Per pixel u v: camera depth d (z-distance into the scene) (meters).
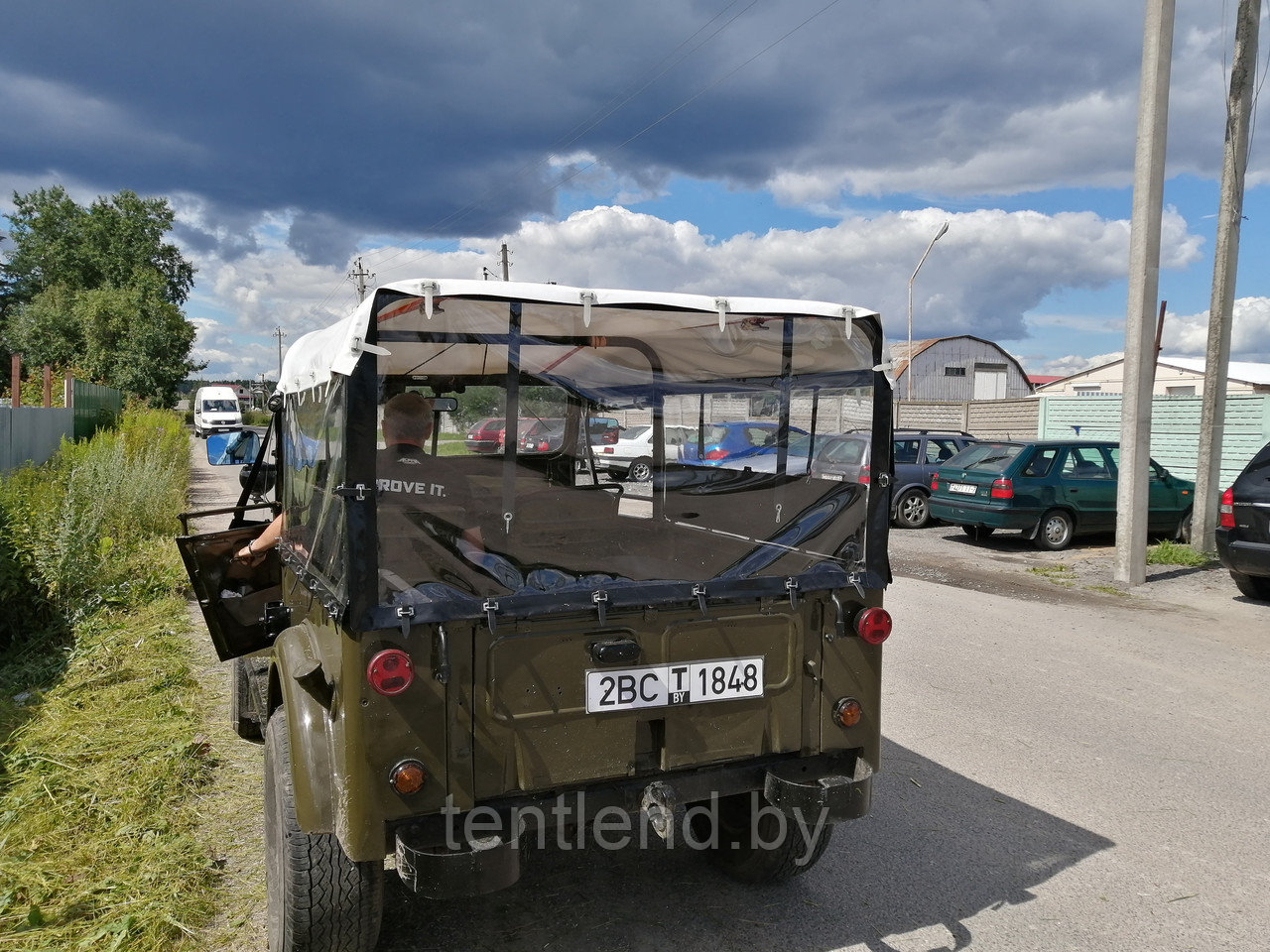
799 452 3.26
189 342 47.59
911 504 14.61
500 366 3.13
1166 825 4.19
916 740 5.27
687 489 3.52
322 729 2.66
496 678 2.59
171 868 3.56
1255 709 5.84
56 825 3.92
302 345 3.56
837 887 3.61
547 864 3.78
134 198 56.38
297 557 3.50
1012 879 3.69
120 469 11.86
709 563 3.15
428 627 2.51
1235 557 8.78
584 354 3.19
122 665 6.30
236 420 41.38
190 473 23.98
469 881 2.51
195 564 4.53
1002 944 3.21
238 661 4.80
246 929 3.23
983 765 4.91
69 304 48.16
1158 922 3.38
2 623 7.56
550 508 3.34
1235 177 10.75
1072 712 5.76
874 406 3.07
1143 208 9.70
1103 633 7.82
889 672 6.58
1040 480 12.20
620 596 2.72
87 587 8.16
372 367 2.46
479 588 2.65
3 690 6.13
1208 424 11.22
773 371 3.31
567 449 3.35
